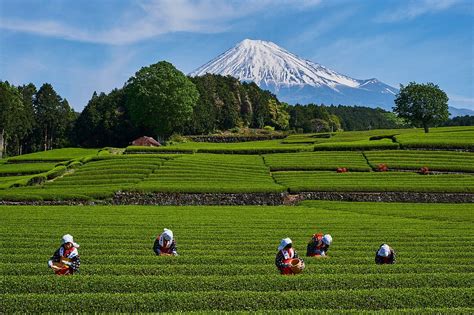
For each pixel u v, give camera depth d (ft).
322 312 49.62
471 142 273.13
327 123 604.49
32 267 66.08
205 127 472.44
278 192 184.96
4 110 366.43
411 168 230.48
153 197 182.29
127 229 112.98
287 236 105.60
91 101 441.68
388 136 332.19
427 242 99.91
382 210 160.45
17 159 303.48
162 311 51.78
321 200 185.98
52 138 497.05
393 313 49.83
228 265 69.87
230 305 52.95
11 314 49.34
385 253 73.87
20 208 157.17
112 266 67.56
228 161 251.60
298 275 62.49
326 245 78.43
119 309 51.39
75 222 123.54
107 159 254.06
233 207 172.45
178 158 255.09
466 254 85.76
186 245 92.17
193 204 182.39
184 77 386.93
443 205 175.01
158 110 372.38
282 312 49.44
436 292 56.90
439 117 358.02
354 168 230.89
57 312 50.47
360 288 60.80
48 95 482.28
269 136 453.17
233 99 528.63
